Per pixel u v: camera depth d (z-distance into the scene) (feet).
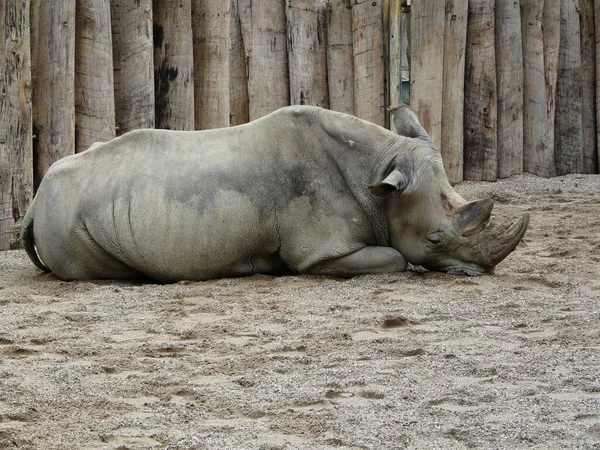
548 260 70.74
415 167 65.46
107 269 68.80
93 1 90.63
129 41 95.04
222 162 67.00
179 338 51.67
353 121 66.74
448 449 34.91
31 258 71.72
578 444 34.99
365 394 41.22
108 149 69.10
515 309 55.72
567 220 89.15
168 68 98.07
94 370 45.32
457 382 42.68
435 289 61.46
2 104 83.30
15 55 83.92
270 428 37.37
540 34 113.39
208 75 100.78
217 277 67.26
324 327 52.80
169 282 67.92
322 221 66.18
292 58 108.68
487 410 38.75
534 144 114.11
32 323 55.16
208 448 35.27
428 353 47.21
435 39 108.27
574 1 115.85
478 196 102.63
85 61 90.63
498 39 111.75
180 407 40.16
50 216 68.44
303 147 66.74
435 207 65.21
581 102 116.98
